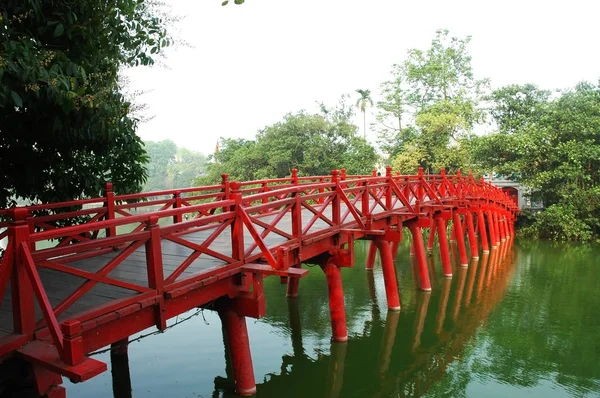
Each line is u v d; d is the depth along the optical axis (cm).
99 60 593
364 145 2645
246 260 519
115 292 410
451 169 2477
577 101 2100
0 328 327
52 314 288
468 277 1327
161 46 651
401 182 1075
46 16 523
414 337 852
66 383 665
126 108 620
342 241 789
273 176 2459
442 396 640
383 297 1102
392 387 668
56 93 463
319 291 1140
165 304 408
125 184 832
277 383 673
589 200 2047
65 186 720
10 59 429
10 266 296
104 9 548
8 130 588
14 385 318
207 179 2691
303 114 2719
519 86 2484
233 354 556
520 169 2188
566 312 1002
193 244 434
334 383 676
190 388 625
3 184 672
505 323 933
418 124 2467
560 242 2017
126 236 365
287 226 829
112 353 716
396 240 915
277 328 889
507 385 670
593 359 761
